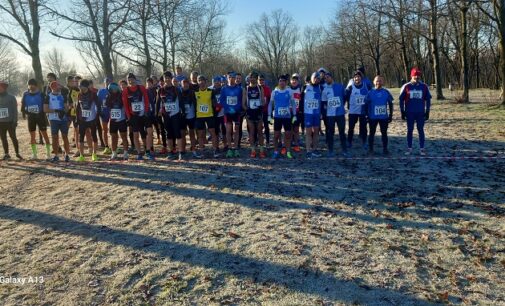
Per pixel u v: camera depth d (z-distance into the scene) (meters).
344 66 57.44
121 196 6.99
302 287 4.18
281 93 9.18
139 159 9.67
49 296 4.12
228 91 9.55
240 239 5.25
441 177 7.61
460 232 5.31
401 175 7.82
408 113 9.23
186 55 24.16
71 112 10.68
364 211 6.11
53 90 9.49
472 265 4.55
